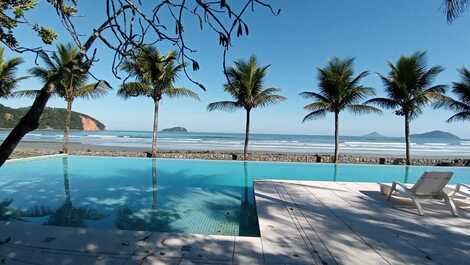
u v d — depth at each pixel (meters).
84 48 1.74
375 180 13.78
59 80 1.67
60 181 11.91
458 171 16.16
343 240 4.84
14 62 16.91
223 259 4.06
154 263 3.91
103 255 4.12
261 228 5.36
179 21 1.82
